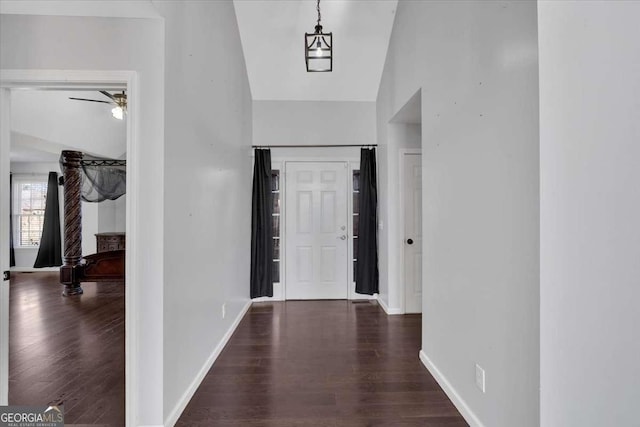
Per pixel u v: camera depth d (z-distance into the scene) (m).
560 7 0.81
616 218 0.73
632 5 0.71
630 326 0.72
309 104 4.26
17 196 6.71
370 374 2.30
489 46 1.58
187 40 2.01
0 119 1.71
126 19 1.69
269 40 3.59
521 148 1.34
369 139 4.26
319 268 4.30
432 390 2.10
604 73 0.74
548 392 0.84
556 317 0.83
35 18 1.67
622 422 0.74
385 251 3.79
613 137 0.73
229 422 1.79
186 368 1.98
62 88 1.75
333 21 3.42
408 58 2.83
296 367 2.41
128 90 1.68
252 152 4.20
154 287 1.67
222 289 2.78
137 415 1.66
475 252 1.71
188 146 2.02
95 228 6.48
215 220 2.58
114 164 6.04
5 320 1.73
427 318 2.40
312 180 4.30
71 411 1.85
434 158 2.25
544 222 0.85
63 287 5.18
